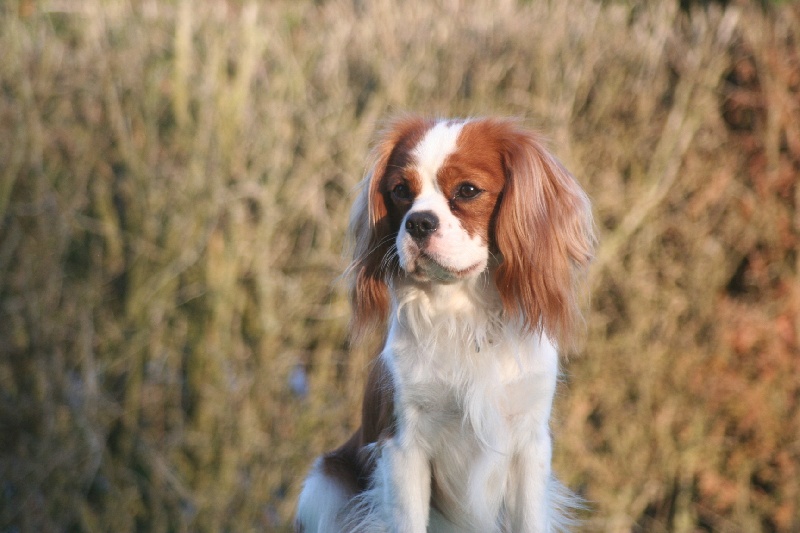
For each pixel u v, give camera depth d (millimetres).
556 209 6082
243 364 10117
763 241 10586
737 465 10594
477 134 6043
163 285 9992
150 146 9992
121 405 10125
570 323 6148
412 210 5828
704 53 10422
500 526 6383
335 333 10281
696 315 10547
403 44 10383
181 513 9992
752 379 10578
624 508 10484
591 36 10391
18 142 9875
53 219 9930
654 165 10484
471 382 6051
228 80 10336
